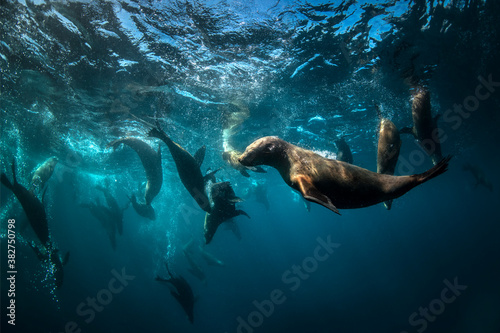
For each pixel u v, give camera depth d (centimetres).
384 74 1262
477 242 4916
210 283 5016
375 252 6550
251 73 1157
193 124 1598
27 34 904
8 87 1226
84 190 3747
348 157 770
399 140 444
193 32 906
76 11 812
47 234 728
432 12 969
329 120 1702
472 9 1013
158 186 768
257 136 1827
